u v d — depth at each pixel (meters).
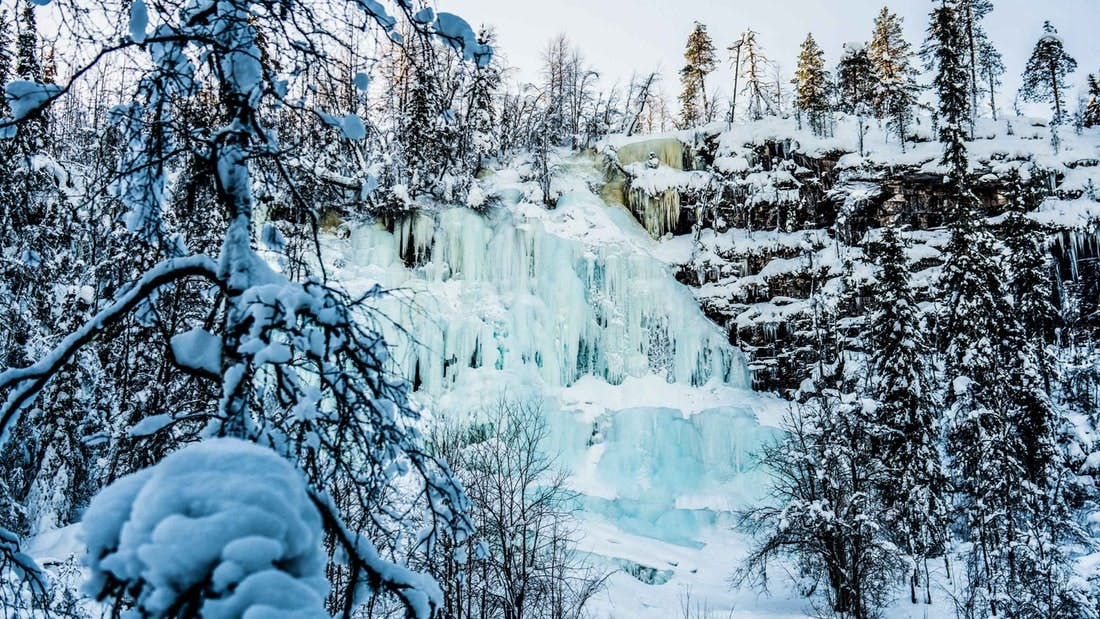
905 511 24.16
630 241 38.62
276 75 4.66
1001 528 23.20
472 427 28.17
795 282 37.59
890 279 26.52
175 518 2.28
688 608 21.50
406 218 34.28
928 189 37.72
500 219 37.66
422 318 30.38
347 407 4.02
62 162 6.56
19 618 4.80
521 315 34.12
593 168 43.72
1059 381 28.47
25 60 4.51
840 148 39.97
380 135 5.24
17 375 3.97
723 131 43.03
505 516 17.41
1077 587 19.44
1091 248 34.34
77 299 11.02
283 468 2.64
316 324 3.90
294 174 4.99
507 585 15.58
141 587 2.31
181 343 3.95
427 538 4.59
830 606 22.67
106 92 4.48
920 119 45.41
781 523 23.11
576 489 29.36
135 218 4.61
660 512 29.16
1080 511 24.91
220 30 4.31
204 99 4.86
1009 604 20.44
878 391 26.55
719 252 39.28
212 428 3.65
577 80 55.62
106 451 6.50
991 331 24.83
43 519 13.16
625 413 32.03
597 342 35.72
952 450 25.33
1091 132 41.31
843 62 50.75
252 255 4.08
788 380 35.88
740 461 31.20
